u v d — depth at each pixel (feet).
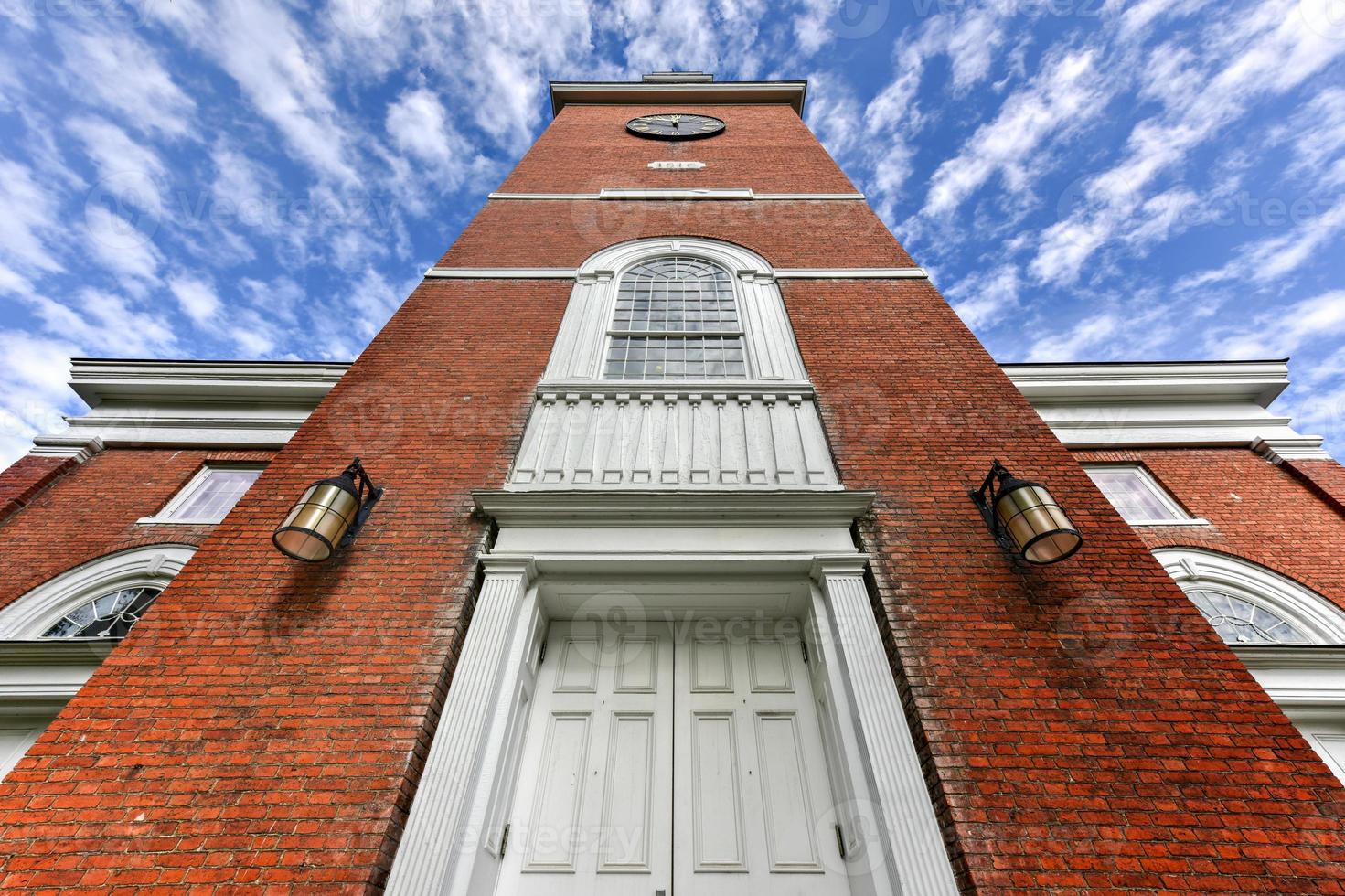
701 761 11.73
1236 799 9.23
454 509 14.07
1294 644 17.07
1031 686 10.64
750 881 10.23
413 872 8.64
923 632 11.48
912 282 22.86
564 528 13.69
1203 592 19.04
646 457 15.65
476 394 17.53
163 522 20.89
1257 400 25.58
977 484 14.62
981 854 8.70
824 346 19.39
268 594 12.14
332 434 16.10
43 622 18.29
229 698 10.49
